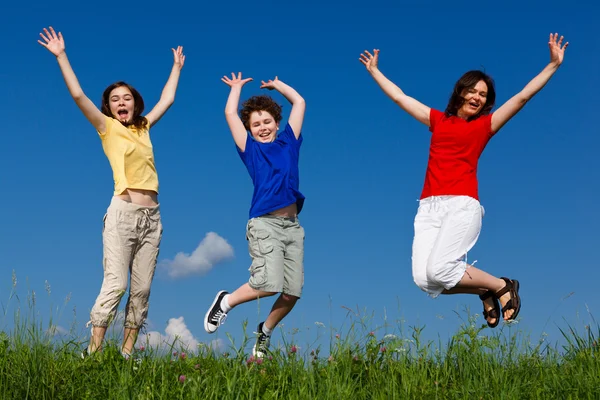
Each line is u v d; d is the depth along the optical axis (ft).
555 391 12.88
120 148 16.71
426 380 13.47
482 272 15.97
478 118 16.22
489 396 12.64
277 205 16.60
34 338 14.20
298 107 18.16
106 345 14.82
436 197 16.05
